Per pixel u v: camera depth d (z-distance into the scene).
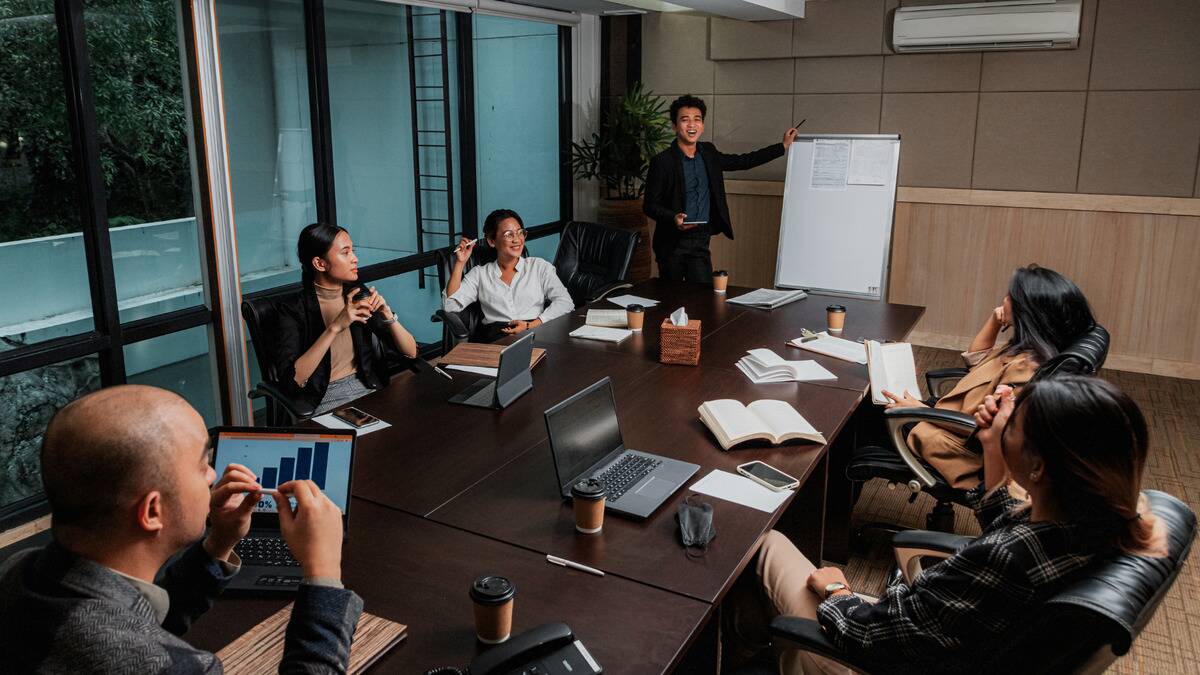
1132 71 5.48
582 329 4.05
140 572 1.17
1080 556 1.44
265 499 2.04
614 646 1.67
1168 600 3.18
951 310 6.33
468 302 4.52
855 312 4.46
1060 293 2.85
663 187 5.64
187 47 4.00
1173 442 4.62
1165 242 5.61
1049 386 1.46
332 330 3.29
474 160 6.07
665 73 7.01
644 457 2.56
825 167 5.98
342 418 2.88
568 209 7.23
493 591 1.64
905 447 3.02
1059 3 5.50
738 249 7.08
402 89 5.43
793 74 6.54
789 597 2.14
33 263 3.60
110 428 1.11
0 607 1.10
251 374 4.63
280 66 4.62
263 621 1.74
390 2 5.14
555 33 6.77
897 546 2.09
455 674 1.55
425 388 3.23
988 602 1.51
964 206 6.13
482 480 2.43
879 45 6.15
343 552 2.03
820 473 2.95
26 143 3.51
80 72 3.60
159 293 4.14
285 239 4.81
